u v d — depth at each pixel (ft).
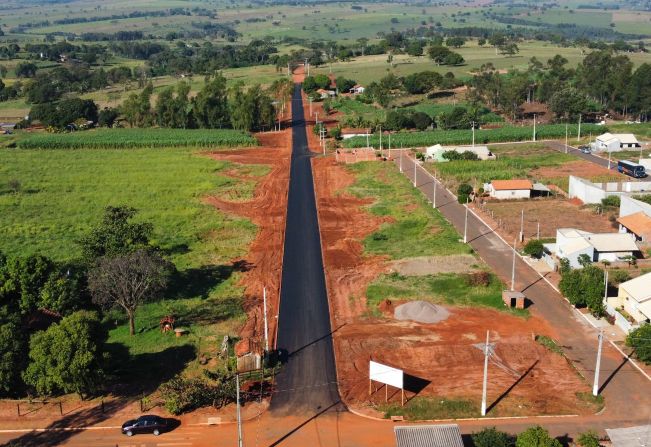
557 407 178.09
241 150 531.91
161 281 233.14
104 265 227.20
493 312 232.94
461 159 463.83
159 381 195.21
